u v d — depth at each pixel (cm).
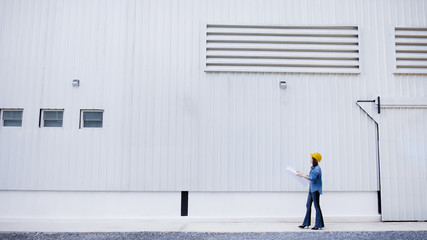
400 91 767
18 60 764
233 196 736
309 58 775
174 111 753
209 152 744
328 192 742
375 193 745
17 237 593
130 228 664
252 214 732
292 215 734
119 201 733
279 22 776
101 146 743
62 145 743
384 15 782
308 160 746
